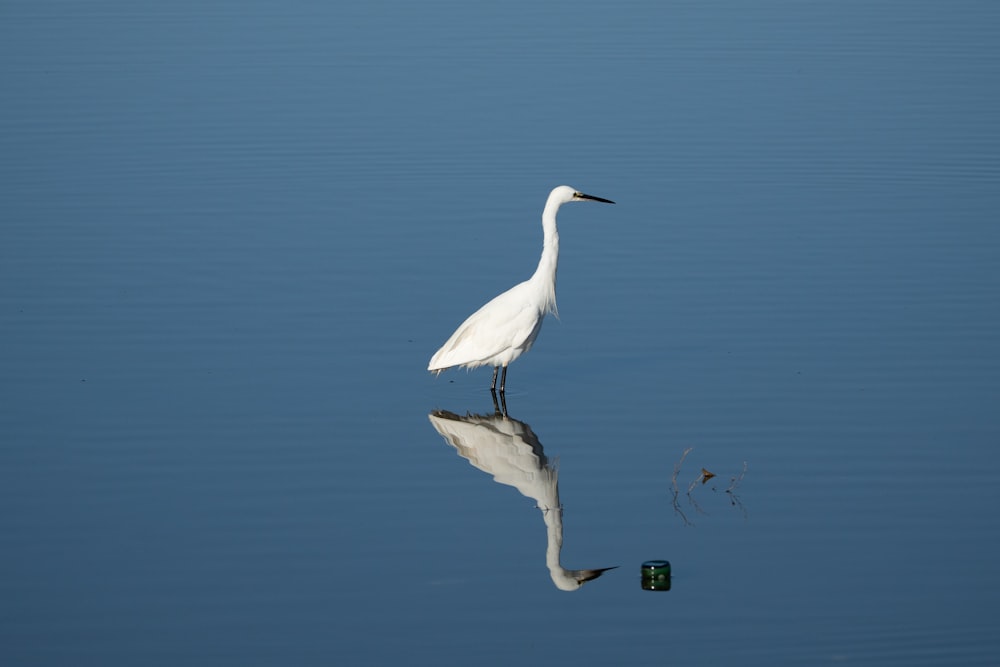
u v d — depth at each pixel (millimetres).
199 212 24438
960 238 22469
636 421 16109
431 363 17391
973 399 16406
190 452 15352
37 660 11203
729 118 29688
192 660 11188
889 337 18500
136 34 37531
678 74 33031
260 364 18031
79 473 14812
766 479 14438
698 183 25750
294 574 12602
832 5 40125
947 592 12086
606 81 32531
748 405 16422
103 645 11430
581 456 15195
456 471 14867
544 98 31266
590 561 12797
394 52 35312
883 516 13555
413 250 22609
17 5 41031
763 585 12281
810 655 11109
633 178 26141
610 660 11094
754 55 34625
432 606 12023
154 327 19328
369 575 12578
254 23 38719
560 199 17328
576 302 20391
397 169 26922
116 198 25141
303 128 29500
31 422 16156
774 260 21734
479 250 22609
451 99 31344
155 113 30531
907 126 28891
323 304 20266
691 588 12250
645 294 20578
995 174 25766
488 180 26156
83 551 13078
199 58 35031
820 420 15906
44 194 25328
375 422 16234
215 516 13812
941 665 10945
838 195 24859
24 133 29078
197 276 21375
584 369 17875
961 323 18906
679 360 18031
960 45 35344
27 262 21891
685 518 13625
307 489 14438
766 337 18688
